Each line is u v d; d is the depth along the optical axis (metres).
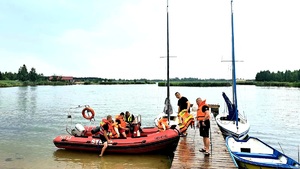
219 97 47.59
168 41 15.24
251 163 8.29
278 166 7.99
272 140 15.23
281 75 127.69
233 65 14.25
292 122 21.39
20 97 49.44
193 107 21.30
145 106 34.44
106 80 190.00
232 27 14.41
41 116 24.53
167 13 15.19
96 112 28.11
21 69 135.50
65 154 11.95
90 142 11.85
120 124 12.23
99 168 10.19
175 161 8.59
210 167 8.02
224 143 10.81
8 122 20.97
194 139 11.55
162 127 12.55
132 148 11.45
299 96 53.41
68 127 18.97
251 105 35.50
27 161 11.00
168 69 15.16
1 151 12.46
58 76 158.12
